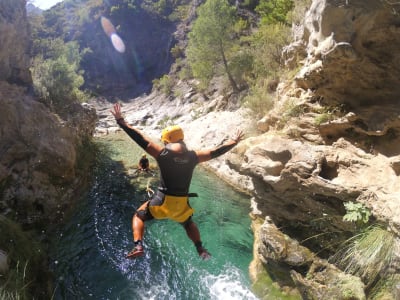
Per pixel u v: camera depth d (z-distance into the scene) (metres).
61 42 20.92
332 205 6.29
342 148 6.81
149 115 26.16
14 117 9.14
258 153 7.39
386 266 5.07
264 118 9.15
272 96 12.19
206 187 12.43
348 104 7.20
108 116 28.08
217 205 10.88
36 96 11.55
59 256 8.02
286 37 14.04
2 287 5.18
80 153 12.60
